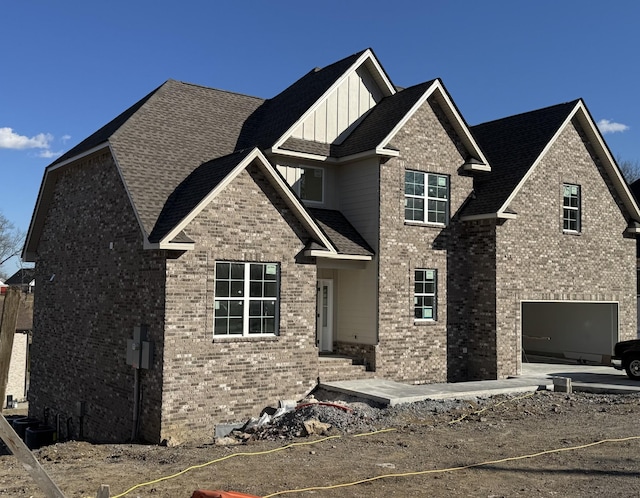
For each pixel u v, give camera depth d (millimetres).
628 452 11461
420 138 20625
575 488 9453
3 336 6652
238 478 10211
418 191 20641
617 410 15617
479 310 21156
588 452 11531
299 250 17406
